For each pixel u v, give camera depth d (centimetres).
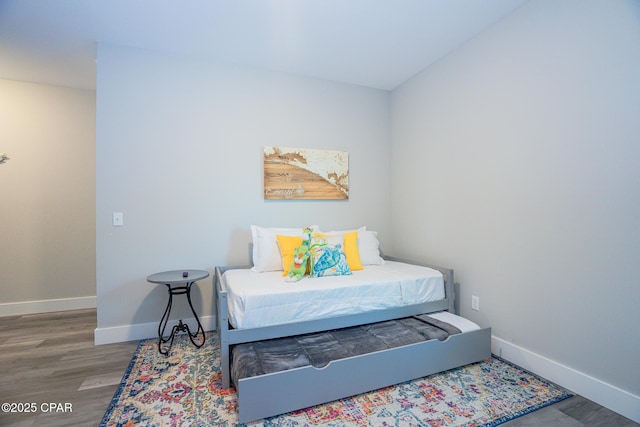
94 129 348
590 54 171
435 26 230
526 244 206
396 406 167
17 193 325
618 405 160
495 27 226
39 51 262
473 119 245
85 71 301
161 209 266
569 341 183
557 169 188
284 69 300
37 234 331
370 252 292
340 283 216
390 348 187
